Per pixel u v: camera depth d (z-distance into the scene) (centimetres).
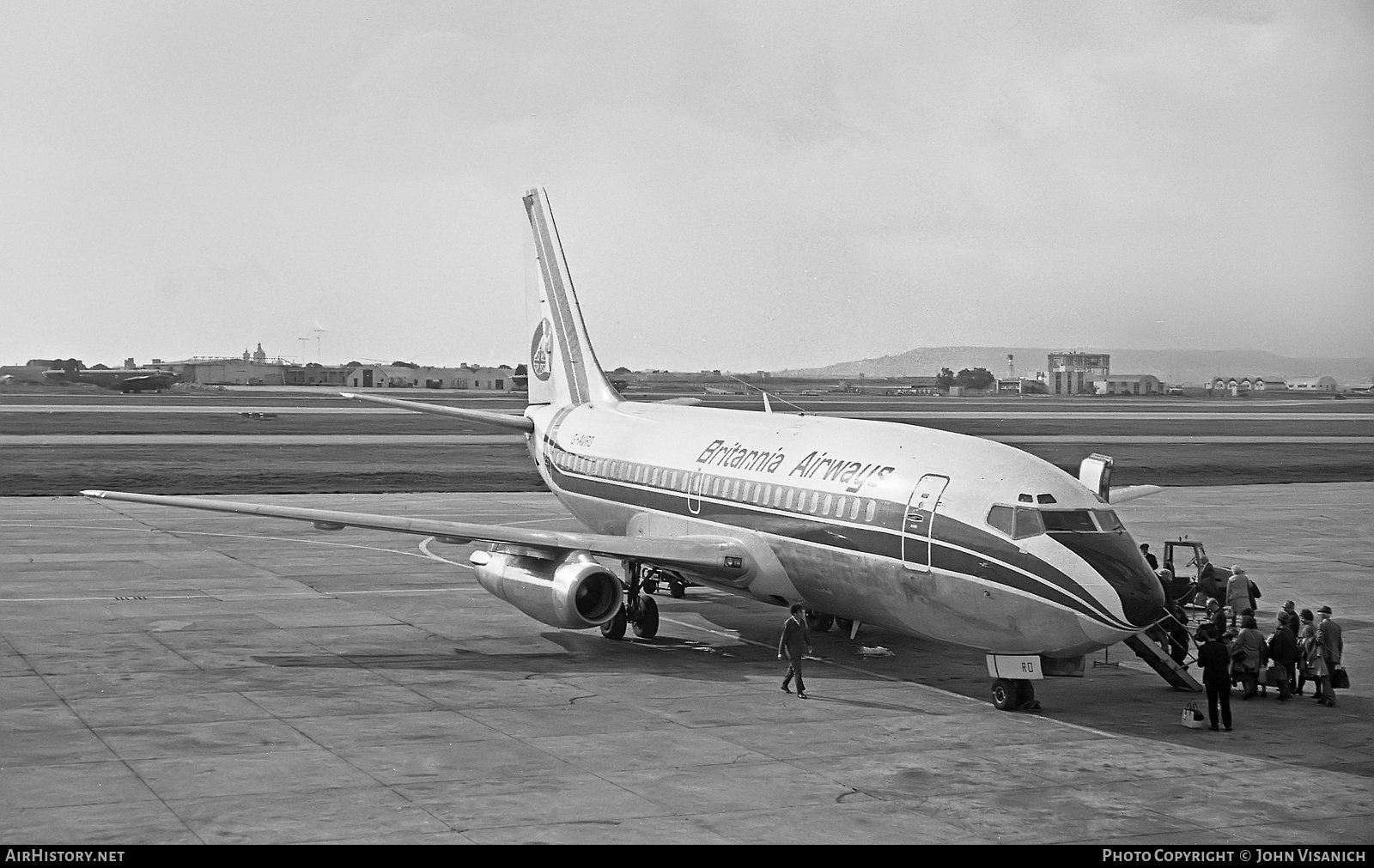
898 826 1877
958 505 2611
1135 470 9225
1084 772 2178
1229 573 4131
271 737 2295
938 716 2567
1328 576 4666
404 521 3077
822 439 3155
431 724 2416
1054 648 2497
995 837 1838
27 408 14562
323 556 4938
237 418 13650
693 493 3434
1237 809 1988
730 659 3142
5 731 2314
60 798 1934
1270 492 8144
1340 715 2641
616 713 2528
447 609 3803
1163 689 2877
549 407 4734
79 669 2867
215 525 5891
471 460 9644
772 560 3091
